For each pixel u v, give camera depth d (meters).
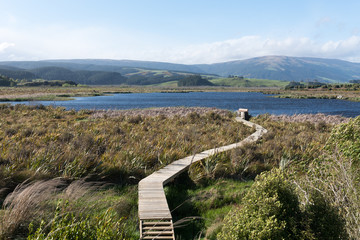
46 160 8.77
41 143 11.38
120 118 23.05
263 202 4.64
